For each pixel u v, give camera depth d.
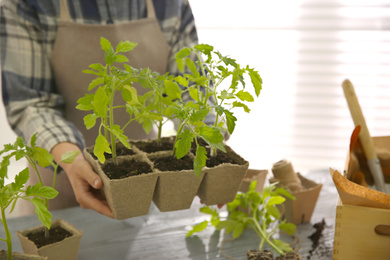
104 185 0.83
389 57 2.37
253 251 0.93
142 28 1.39
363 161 1.08
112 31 1.33
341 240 0.85
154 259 0.94
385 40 2.34
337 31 2.35
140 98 0.93
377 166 1.04
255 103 2.49
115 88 0.76
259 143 2.57
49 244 0.84
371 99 2.46
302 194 1.04
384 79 2.41
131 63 1.38
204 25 2.37
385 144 1.08
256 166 2.58
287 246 0.96
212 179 0.87
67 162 0.83
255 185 1.04
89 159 0.89
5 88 1.22
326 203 1.19
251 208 1.03
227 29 2.37
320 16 2.33
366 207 0.82
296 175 1.14
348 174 0.92
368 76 2.42
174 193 0.86
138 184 0.81
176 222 1.08
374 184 1.08
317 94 2.46
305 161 2.58
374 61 2.38
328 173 1.37
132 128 1.42
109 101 0.77
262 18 2.35
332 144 2.54
